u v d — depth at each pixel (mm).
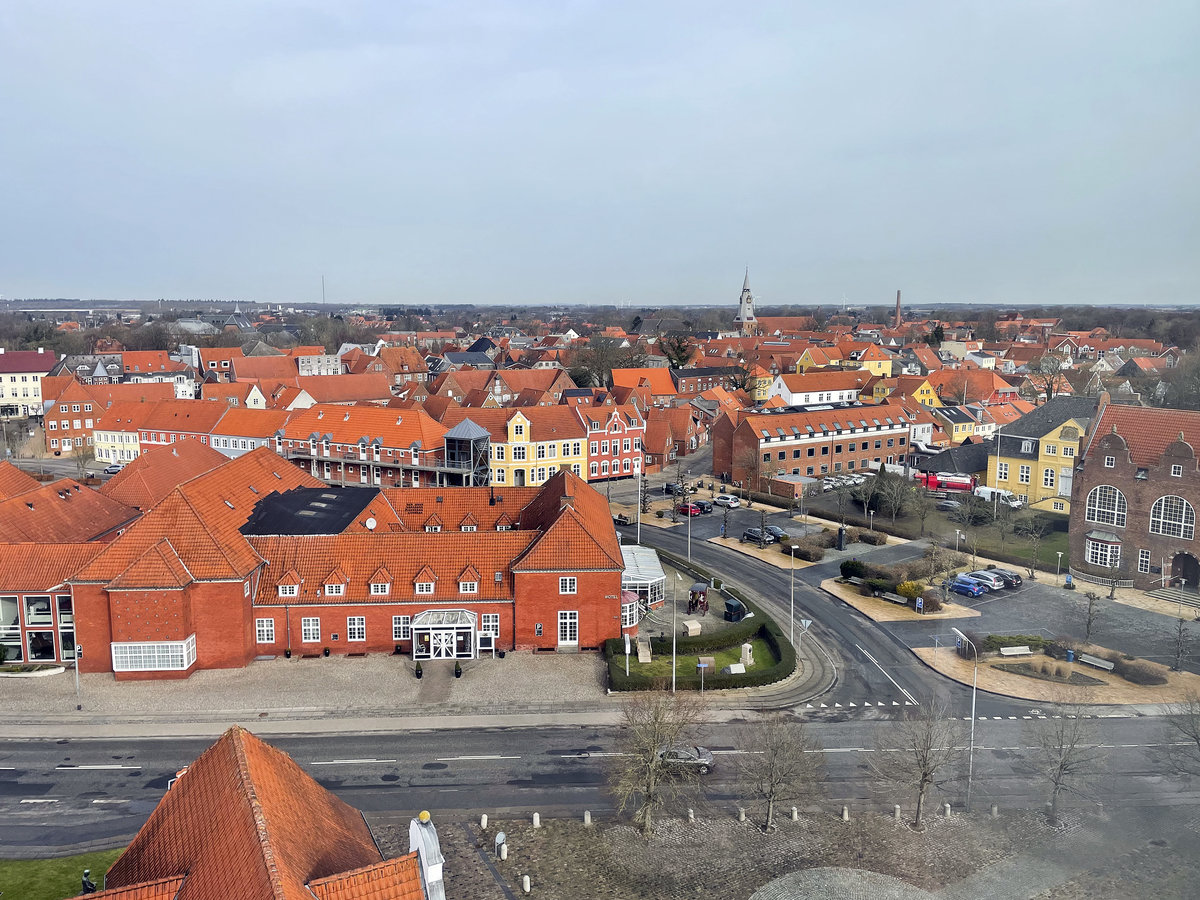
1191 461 84125
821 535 105688
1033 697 64312
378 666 68812
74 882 43094
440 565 72062
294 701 62906
